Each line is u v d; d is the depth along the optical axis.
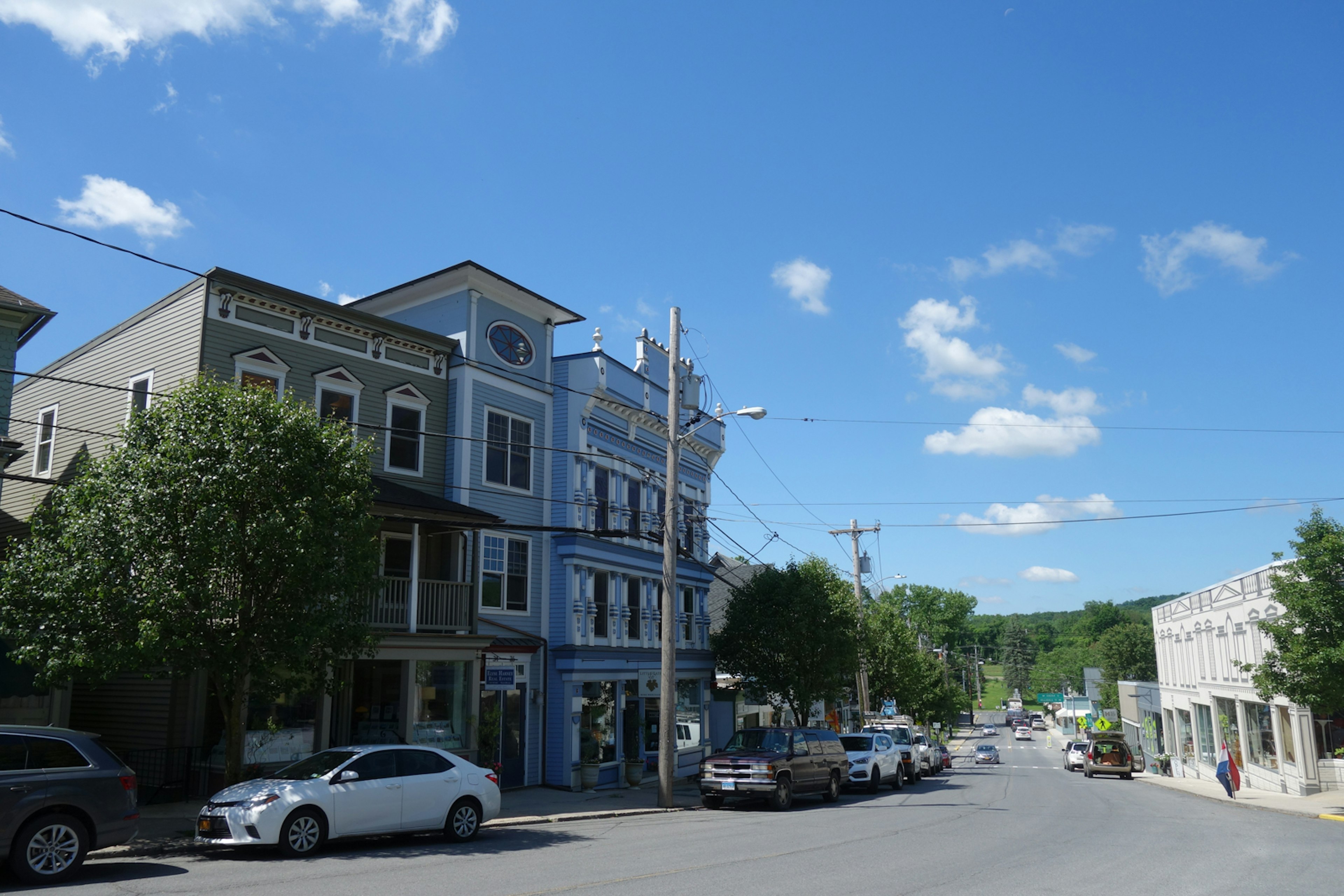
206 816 12.83
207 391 15.17
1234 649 38.34
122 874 11.38
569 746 25.14
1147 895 10.43
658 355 31.72
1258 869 12.56
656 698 29.75
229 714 15.02
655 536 23.00
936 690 66.81
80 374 22.42
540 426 26.78
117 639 14.18
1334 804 25.66
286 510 14.57
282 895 9.88
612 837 15.73
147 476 14.42
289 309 21.05
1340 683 22.95
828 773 24.20
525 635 24.70
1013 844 15.26
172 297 20.34
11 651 15.32
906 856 13.52
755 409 23.39
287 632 14.55
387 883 10.70
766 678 31.91
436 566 22.89
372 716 20.30
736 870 12.03
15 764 10.84
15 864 10.51
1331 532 23.88
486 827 17.22
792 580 32.53
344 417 21.97
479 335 25.16
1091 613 158.50
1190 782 42.56
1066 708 108.56
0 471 19.19
